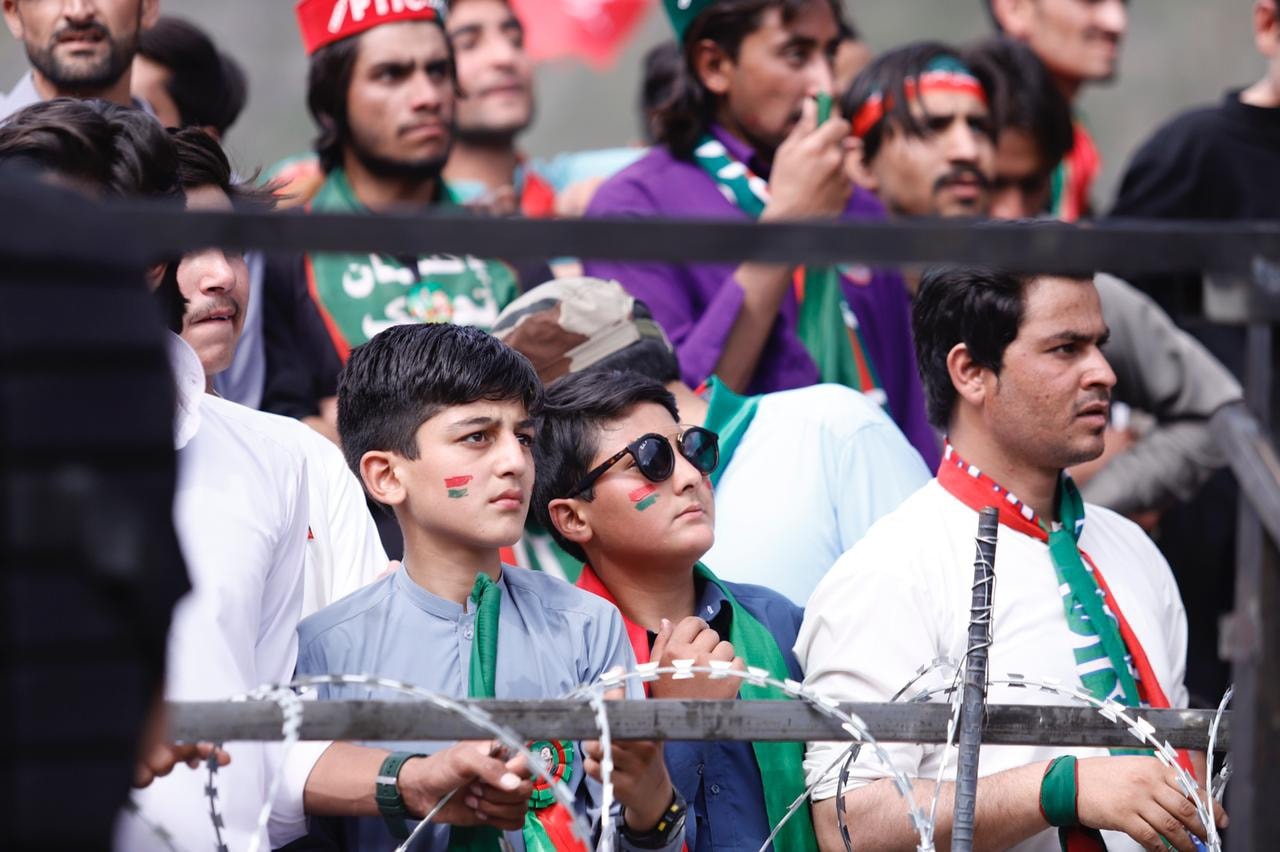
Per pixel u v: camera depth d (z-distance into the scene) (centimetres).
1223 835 1020
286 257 1386
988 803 926
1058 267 488
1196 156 1719
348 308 1382
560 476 1030
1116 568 1073
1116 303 1468
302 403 1345
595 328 1158
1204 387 1459
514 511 919
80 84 1317
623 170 1538
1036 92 1636
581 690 730
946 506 1033
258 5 3422
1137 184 1750
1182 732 754
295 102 3419
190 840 802
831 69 1540
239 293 1057
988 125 1592
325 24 1548
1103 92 3750
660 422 1028
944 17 3884
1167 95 3753
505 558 1153
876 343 1507
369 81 1537
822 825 964
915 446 1504
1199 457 1458
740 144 1527
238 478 895
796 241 474
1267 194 1708
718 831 959
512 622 926
